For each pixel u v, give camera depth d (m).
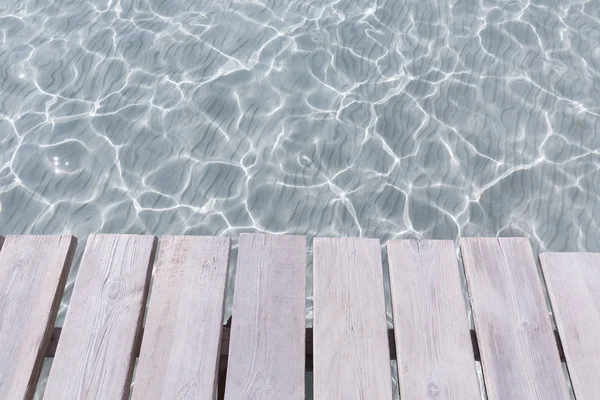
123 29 4.44
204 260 1.77
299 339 1.64
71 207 3.54
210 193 3.62
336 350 1.63
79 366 1.59
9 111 3.95
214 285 1.72
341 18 4.54
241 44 4.35
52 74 4.15
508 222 3.52
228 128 3.90
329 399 1.56
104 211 3.53
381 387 1.57
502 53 4.32
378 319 1.68
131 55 4.27
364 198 3.61
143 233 3.44
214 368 1.59
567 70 4.23
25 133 3.84
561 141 3.86
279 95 4.06
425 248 1.80
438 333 1.66
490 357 1.62
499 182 3.67
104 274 1.74
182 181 3.66
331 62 4.25
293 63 4.23
